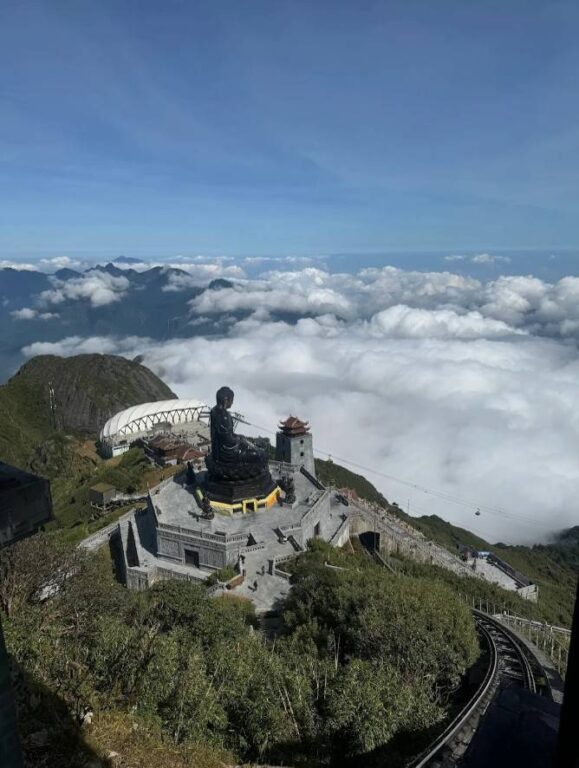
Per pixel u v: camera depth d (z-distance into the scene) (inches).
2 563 1228.5
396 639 1189.7
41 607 1189.7
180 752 722.2
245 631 1290.6
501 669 1293.1
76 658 884.0
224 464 2431.1
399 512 5374.0
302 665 1074.1
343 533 2760.8
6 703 339.6
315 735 896.3
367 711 914.7
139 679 822.5
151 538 2415.1
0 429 6378.0
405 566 2583.7
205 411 6378.0
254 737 846.5
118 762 643.5
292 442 3590.1
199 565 2149.4
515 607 2412.6
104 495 3567.9
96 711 727.1
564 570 5590.6
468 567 3132.4
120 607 1330.0
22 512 338.6
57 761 599.5
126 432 5767.7
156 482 3929.6
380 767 848.3
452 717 1029.8
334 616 1395.2
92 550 2402.8
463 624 1314.0
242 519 2357.3
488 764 332.5
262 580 1923.0
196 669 899.4
